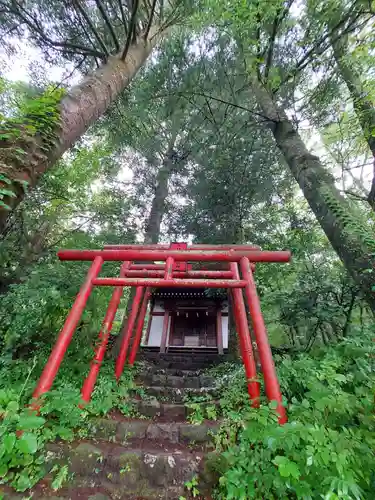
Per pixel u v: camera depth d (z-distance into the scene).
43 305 4.30
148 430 3.13
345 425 2.22
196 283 3.35
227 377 4.60
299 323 5.30
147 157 9.63
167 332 12.35
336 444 1.76
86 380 3.46
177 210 9.55
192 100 6.83
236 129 6.81
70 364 4.05
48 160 2.78
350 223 3.79
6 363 3.61
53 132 2.86
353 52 3.66
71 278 4.96
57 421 2.75
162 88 6.80
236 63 6.28
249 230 8.21
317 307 4.76
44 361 3.87
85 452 2.46
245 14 3.79
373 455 1.82
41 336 4.44
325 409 2.29
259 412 2.15
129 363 5.60
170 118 8.27
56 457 2.38
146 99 6.95
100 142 8.10
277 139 5.75
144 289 7.18
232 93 6.58
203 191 8.04
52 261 5.83
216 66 6.40
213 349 11.56
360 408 2.25
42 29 5.14
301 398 2.82
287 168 7.59
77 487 2.23
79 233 7.21
